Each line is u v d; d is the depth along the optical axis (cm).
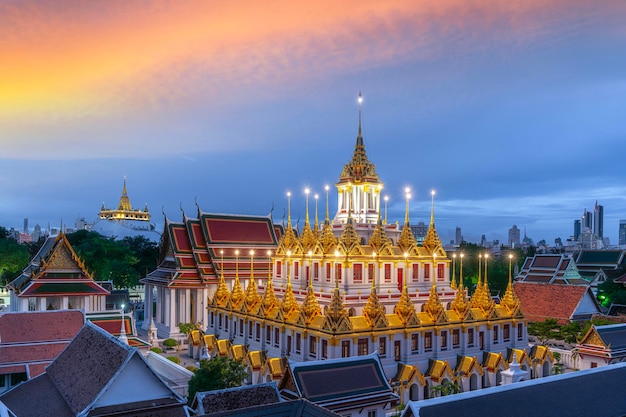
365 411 5306
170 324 10575
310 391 5059
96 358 4488
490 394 4103
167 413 4169
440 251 8456
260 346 7731
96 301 10350
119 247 16988
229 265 11312
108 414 3953
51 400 4431
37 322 6353
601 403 4456
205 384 5406
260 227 12206
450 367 7169
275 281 9300
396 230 9169
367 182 8931
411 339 7038
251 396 4591
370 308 6831
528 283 11844
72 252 10056
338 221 9138
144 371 4184
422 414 3731
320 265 7919
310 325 6844
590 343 7962
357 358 5609
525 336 8262
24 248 16825
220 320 9094
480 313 7788
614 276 16225
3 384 6022
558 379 4531
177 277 10781
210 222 11594
